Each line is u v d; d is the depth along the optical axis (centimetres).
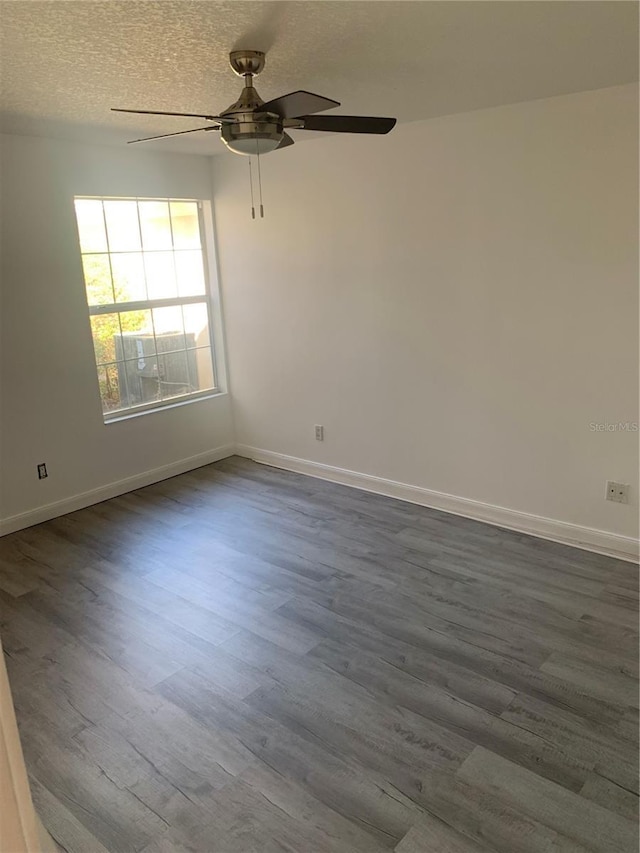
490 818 190
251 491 457
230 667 263
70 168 397
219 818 194
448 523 390
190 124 347
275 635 283
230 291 496
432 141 358
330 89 281
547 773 205
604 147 302
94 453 439
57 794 204
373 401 429
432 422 402
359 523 395
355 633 282
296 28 201
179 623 296
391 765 211
